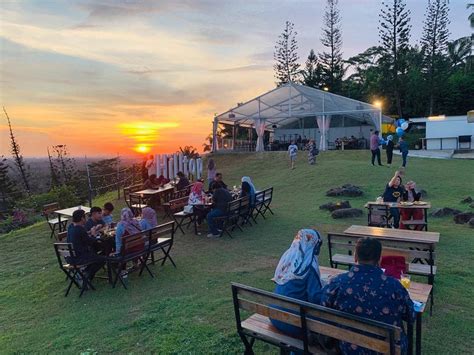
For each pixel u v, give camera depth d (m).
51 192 16.84
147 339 3.93
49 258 7.64
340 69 46.59
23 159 49.78
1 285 6.15
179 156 16.06
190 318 4.35
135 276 6.04
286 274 3.07
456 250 6.41
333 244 4.76
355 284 2.48
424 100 39.81
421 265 4.53
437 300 4.50
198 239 8.25
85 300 5.22
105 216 7.62
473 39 42.62
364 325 2.35
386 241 4.40
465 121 26.77
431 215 9.09
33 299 5.43
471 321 3.96
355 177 14.57
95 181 20.31
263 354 3.52
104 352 3.73
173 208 9.58
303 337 2.72
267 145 29.70
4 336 4.24
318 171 16.47
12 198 24.75
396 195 7.93
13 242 9.05
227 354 3.56
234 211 8.51
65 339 4.06
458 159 18.97
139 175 18.28
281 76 49.88
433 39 38.03
